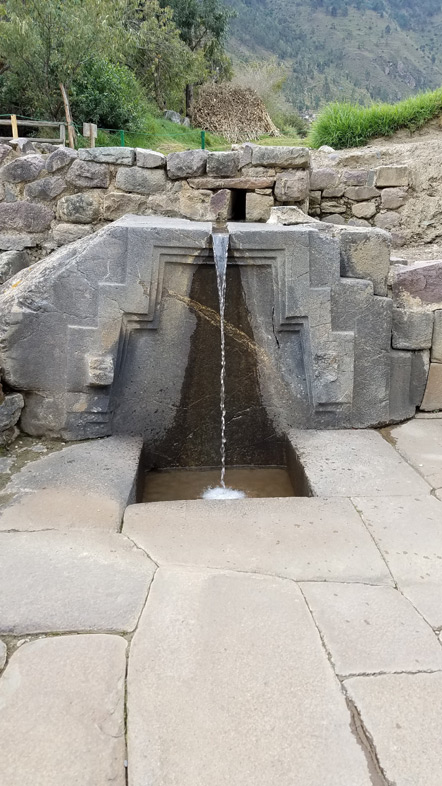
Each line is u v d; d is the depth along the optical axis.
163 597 2.23
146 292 3.70
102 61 13.54
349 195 7.11
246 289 3.85
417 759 1.60
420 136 9.53
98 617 2.12
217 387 4.01
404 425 4.20
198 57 20.64
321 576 2.41
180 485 3.86
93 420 3.84
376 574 2.42
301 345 3.96
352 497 3.09
